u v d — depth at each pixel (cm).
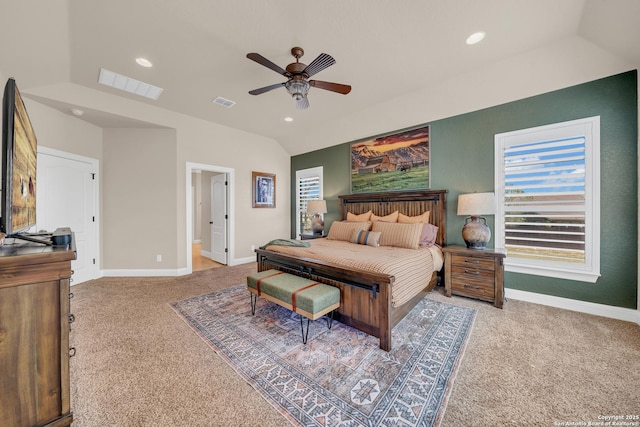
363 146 471
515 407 143
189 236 450
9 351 96
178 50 247
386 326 201
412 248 327
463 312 272
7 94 115
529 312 271
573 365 179
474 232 312
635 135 243
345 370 177
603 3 190
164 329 237
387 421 134
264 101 372
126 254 427
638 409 140
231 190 514
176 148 432
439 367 179
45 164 338
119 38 228
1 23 191
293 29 220
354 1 189
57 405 106
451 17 208
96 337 221
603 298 260
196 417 137
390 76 303
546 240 289
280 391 157
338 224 428
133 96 353
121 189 422
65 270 106
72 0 182
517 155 308
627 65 240
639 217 238
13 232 118
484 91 313
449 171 367
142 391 156
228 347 206
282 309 287
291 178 625
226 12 199
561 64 259
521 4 195
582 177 269
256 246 558
